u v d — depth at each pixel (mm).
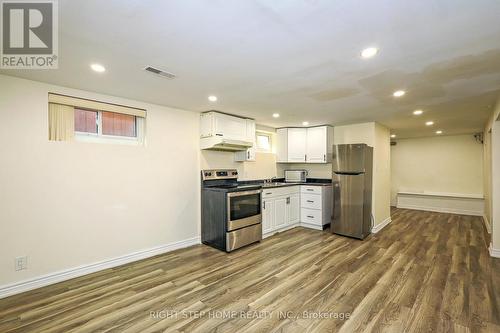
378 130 4781
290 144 5262
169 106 3467
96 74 2248
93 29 1499
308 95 2893
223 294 2326
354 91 2742
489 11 1318
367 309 2080
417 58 1911
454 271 2822
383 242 3930
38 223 2453
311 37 1599
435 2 1248
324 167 5363
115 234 2980
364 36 1589
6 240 2283
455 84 2514
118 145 3010
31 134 2416
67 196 2631
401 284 2516
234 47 1732
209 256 3311
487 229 4664
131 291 2379
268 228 4242
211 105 3393
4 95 2277
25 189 2383
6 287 2277
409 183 7133
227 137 3908
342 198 4309
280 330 1814
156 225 3367
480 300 2205
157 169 3373
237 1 1236
